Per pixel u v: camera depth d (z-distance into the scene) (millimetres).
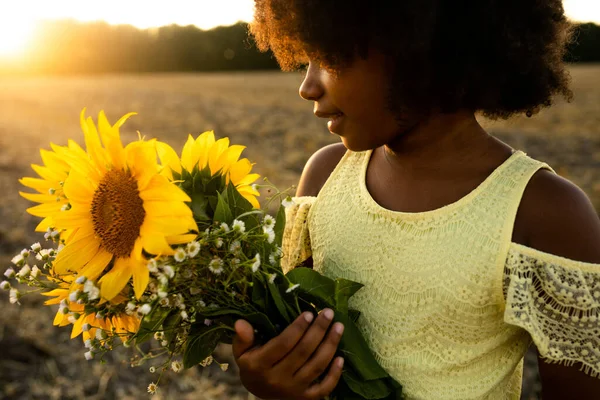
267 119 15820
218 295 1291
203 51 50156
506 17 1245
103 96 23203
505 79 1308
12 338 4414
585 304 1207
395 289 1374
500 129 13203
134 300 1276
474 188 1329
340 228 1510
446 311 1314
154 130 14102
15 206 7387
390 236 1394
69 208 1327
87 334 1385
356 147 1363
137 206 1222
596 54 44031
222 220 1273
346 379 1335
